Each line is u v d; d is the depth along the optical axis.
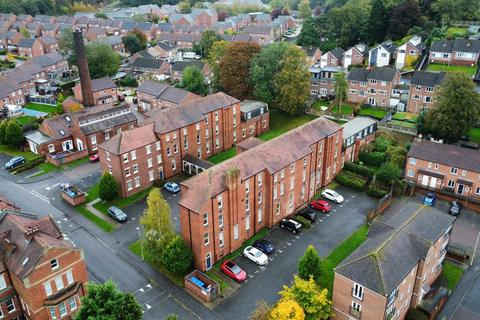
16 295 50.84
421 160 78.81
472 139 91.50
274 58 108.69
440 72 102.81
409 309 53.09
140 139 80.06
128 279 59.31
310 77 111.81
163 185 83.25
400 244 49.88
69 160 93.19
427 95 102.69
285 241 66.62
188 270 60.56
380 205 72.12
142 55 174.00
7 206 59.59
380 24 149.12
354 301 47.81
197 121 88.62
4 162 94.25
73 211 75.50
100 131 95.69
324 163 79.31
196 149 91.12
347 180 81.44
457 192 76.69
